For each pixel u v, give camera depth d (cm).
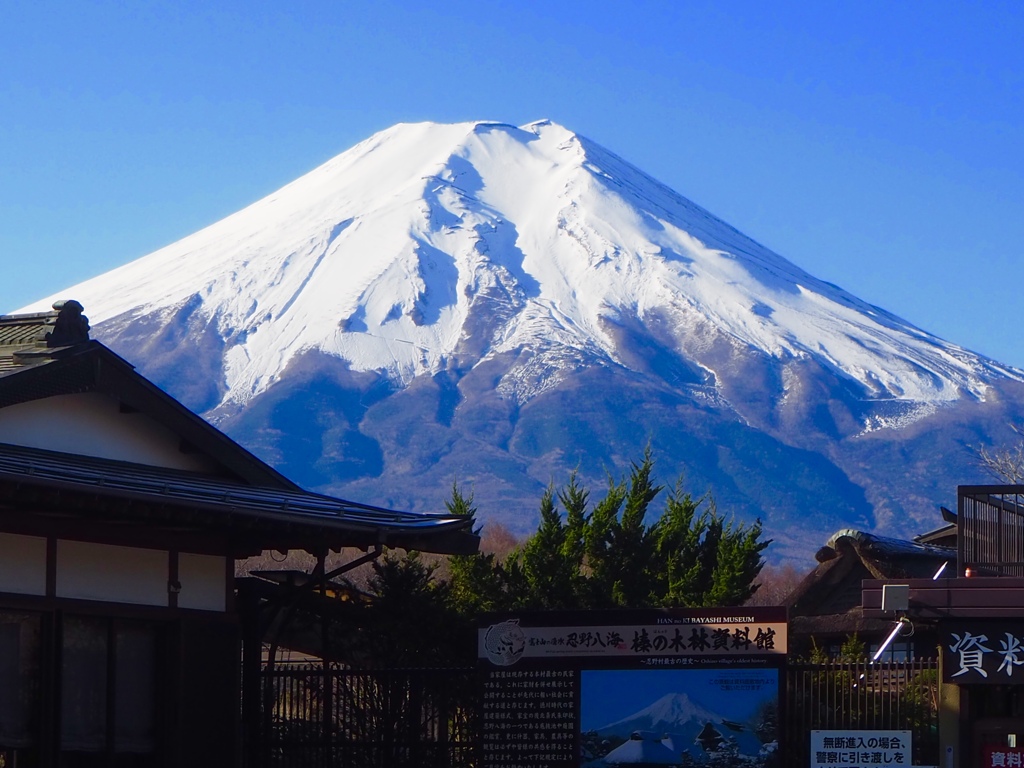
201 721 1973
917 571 2834
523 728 1736
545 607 2525
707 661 1703
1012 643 1594
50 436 1886
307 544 2038
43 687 1769
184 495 1744
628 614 1728
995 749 1600
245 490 1977
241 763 2014
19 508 1706
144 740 1916
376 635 2202
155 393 1977
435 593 2284
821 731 1650
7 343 1906
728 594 2577
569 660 1738
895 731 1633
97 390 1909
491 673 1755
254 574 2269
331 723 1964
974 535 1722
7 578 1739
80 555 1839
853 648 2375
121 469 1891
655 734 1702
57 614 1792
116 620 1889
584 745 1716
